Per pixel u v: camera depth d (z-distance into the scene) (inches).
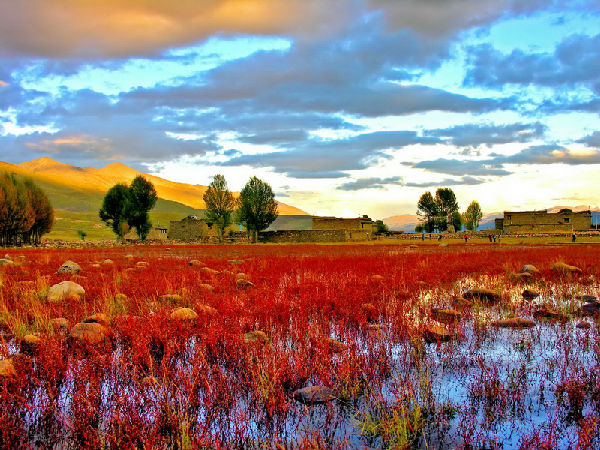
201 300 480.4
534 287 621.9
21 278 692.7
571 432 192.4
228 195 3531.0
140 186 3521.2
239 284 616.1
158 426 190.9
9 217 2410.2
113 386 235.9
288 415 213.2
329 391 232.5
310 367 266.8
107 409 210.8
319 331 329.4
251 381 239.3
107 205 3565.5
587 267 845.8
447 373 263.7
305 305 429.7
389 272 754.8
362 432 194.4
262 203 3474.4
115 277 660.1
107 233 6161.4
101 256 1385.3
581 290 579.8
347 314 393.4
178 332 322.0
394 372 265.0
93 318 358.9
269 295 489.1
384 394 231.9
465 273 796.6
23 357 259.3
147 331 310.5
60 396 230.2
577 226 3747.5
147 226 3622.0
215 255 1469.0
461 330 351.3
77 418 194.9
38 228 2997.0
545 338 339.9
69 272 746.2
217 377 237.6
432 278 690.8
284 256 1327.5
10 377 227.9
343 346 304.8
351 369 246.8
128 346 295.7
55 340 291.7
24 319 378.6
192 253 1644.9
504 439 186.4
